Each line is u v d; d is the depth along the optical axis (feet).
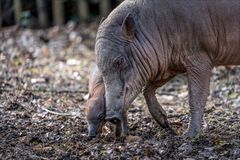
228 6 42.06
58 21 95.45
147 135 44.24
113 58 40.22
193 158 39.73
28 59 73.92
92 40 84.64
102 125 41.91
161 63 41.98
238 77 62.08
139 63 41.14
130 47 40.83
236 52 43.06
